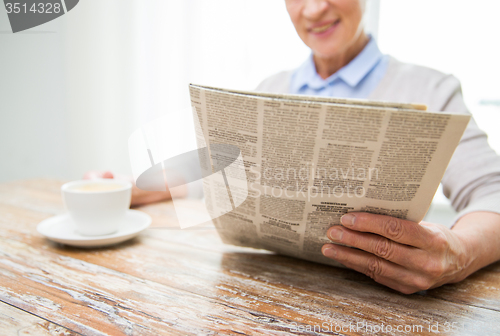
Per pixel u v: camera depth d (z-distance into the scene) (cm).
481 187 68
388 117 34
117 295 41
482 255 49
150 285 44
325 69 107
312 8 84
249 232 51
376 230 41
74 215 57
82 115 212
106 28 198
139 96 199
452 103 91
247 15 169
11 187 96
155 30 189
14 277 45
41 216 72
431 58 164
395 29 161
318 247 49
